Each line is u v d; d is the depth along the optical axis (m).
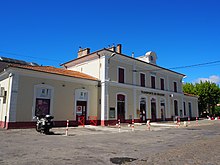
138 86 24.80
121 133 14.45
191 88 45.94
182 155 7.09
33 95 16.02
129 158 6.70
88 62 22.97
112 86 21.55
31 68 16.45
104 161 6.27
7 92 15.69
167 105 29.59
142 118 24.89
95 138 11.58
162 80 29.67
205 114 46.31
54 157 6.64
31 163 5.84
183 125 22.53
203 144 9.47
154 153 7.52
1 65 29.16
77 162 6.07
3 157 6.55
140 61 25.12
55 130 15.16
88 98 19.98
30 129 14.95
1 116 16.06
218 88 44.00
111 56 21.75
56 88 17.58
